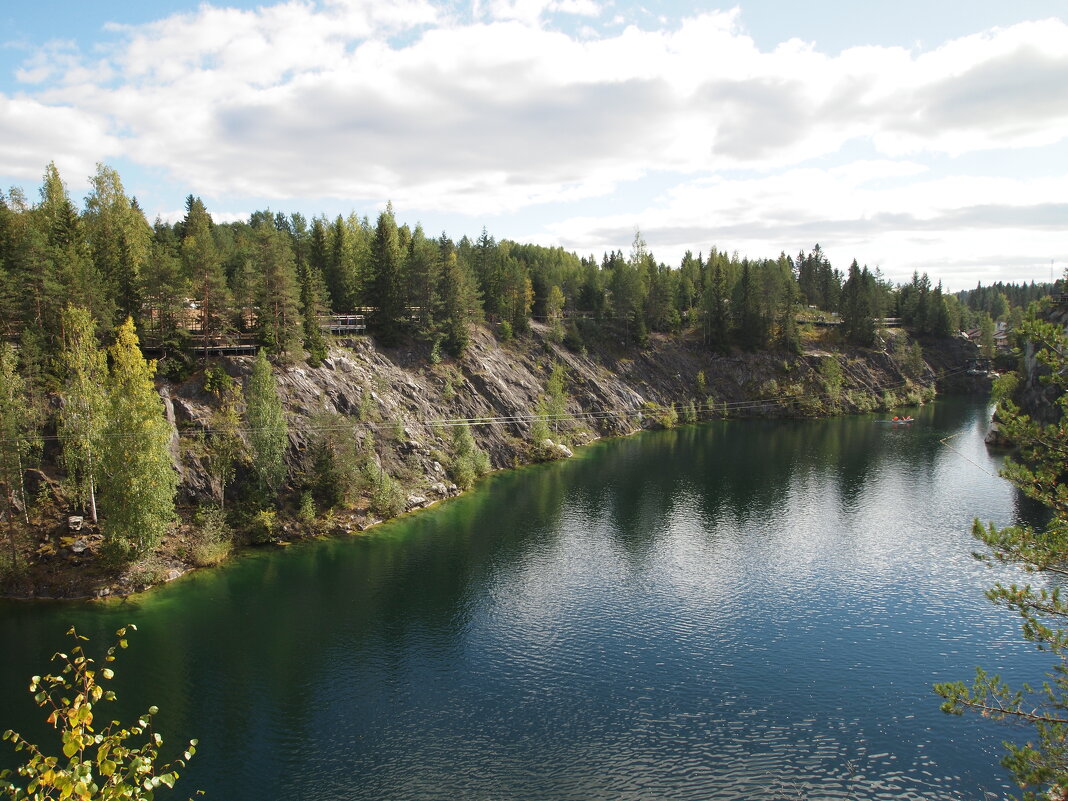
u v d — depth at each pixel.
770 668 44.34
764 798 33.09
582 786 33.84
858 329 168.25
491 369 111.38
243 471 67.12
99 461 54.09
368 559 62.22
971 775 34.41
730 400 148.00
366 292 104.00
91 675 13.02
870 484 87.88
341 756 36.00
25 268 65.69
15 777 34.06
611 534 69.56
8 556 52.19
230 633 48.59
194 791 33.34
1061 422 19.56
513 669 44.34
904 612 51.75
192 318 78.25
